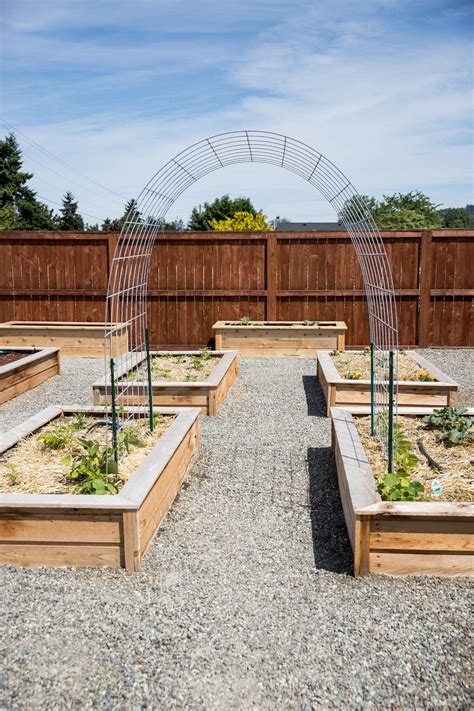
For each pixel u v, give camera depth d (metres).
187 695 2.31
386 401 4.79
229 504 4.08
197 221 35.03
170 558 3.35
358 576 3.14
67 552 3.22
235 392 7.25
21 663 2.48
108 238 10.12
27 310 10.47
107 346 9.53
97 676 2.41
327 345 9.52
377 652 2.56
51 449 4.24
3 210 39.22
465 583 3.07
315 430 5.74
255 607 2.89
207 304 10.34
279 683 2.38
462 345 10.12
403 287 10.01
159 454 3.93
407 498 3.31
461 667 2.46
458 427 4.49
